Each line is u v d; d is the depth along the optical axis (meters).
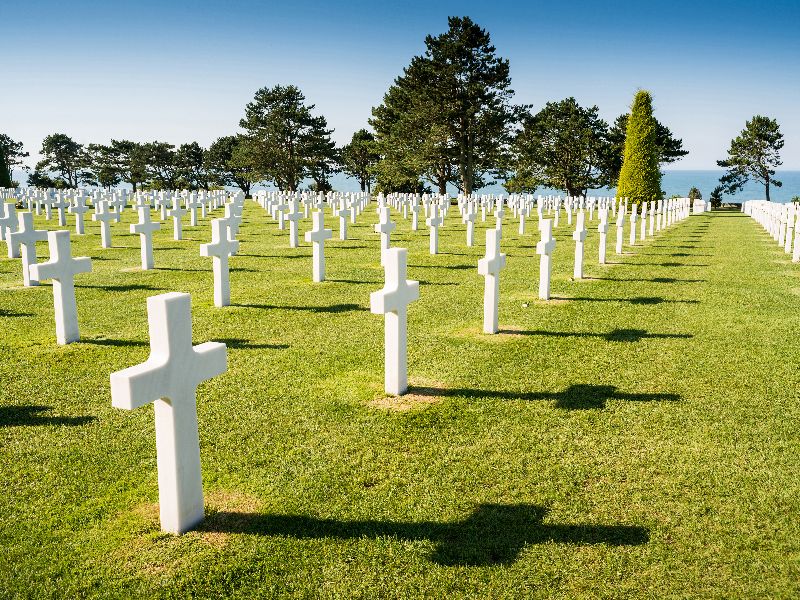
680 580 3.51
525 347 7.91
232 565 3.62
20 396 6.15
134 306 10.06
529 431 5.40
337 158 79.12
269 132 74.94
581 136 66.62
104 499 4.32
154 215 30.48
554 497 4.34
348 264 14.66
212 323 9.10
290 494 4.38
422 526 4.01
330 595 3.39
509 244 19.52
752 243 20.72
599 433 5.36
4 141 91.94
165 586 3.45
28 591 3.42
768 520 4.06
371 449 5.07
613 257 16.78
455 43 51.09
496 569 3.60
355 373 6.89
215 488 4.46
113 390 3.46
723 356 7.55
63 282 7.78
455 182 62.94
